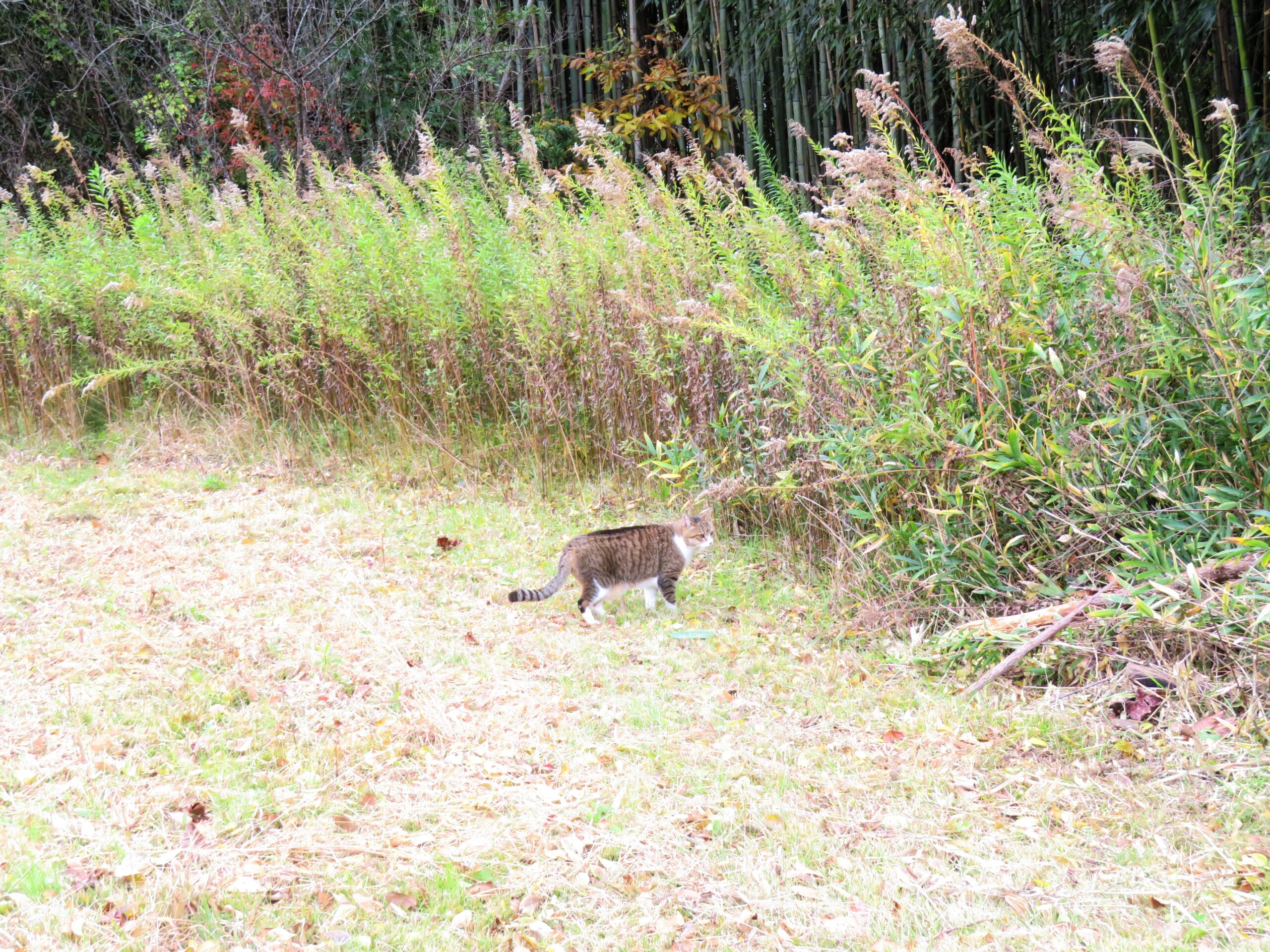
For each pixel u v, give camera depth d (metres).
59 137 10.12
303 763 3.60
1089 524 4.52
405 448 7.53
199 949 2.60
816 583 5.51
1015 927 2.75
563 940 2.72
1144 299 4.62
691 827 3.25
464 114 13.34
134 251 9.06
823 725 3.99
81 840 3.09
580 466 7.18
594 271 7.09
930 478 5.00
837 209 5.70
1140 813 3.28
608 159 7.42
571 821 3.26
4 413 8.88
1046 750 3.72
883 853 3.12
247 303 8.27
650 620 5.16
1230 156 4.89
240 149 8.88
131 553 5.88
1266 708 3.75
